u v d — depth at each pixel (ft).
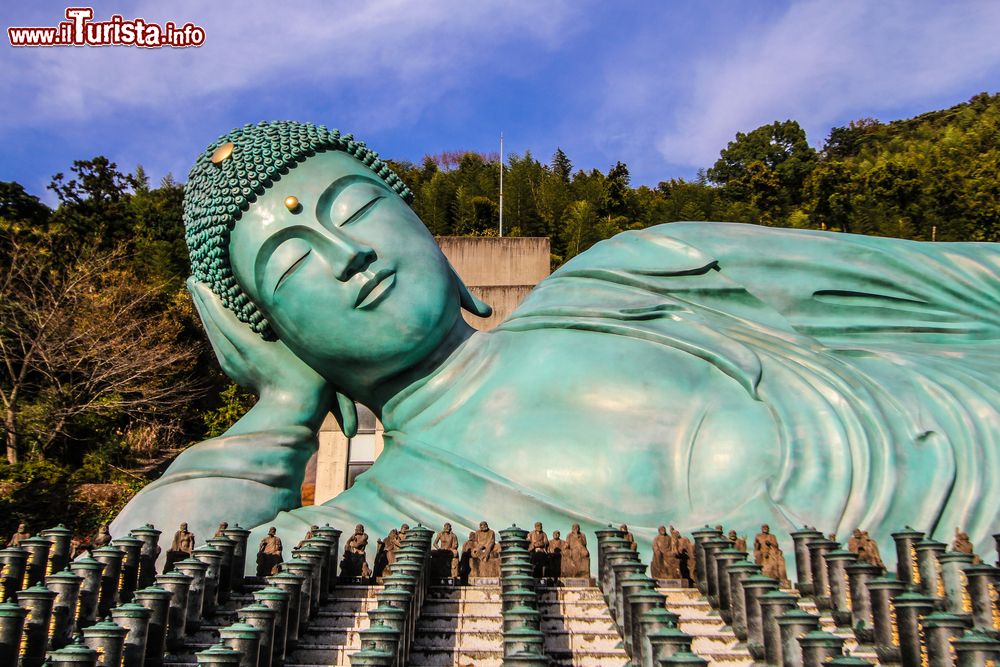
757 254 53.16
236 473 46.14
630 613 28.68
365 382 50.37
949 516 42.70
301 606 31.35
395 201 51.39
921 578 33.88
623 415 46.01
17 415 86.69
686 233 54.95
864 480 43.01
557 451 45.24
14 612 26.35
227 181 48.88
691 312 51.01
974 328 52.26
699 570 35.37
